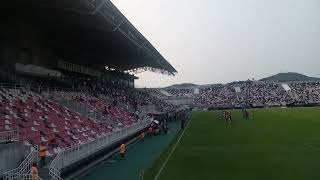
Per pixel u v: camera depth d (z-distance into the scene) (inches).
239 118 2974.9
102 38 2063.2
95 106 1916.8
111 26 1728.6
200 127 2281.0
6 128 986.7
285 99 5615.2
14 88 1375.5
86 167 1025.5
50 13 1510.8
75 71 2502.5
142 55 2792.8
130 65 3678.6
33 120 1181.7
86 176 937.5
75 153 965.2
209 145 1455.5
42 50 1865.2
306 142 1450.5
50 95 1583.4
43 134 1119.0
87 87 2314.2
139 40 2235.5
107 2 1430.9
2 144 731.4
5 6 1419.8
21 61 1633.9
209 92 6378.0
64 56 2332.7
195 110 4970.5
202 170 965.8
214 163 1063.0
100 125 1633.9
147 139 1791.3
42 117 1263.5
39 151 829.8
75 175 927.0
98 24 1713.8
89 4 1365.7
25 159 776.3
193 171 956.0
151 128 1964.8
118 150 1366.9
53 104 1489.9
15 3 1385.3
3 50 1519.4
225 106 5231.3
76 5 1380.4
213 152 1273.4
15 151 769.6
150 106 3157.0
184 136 1812.3
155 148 1453.0
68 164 901.2
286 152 1217.4
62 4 1375.5
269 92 6028.5
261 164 1019.9
